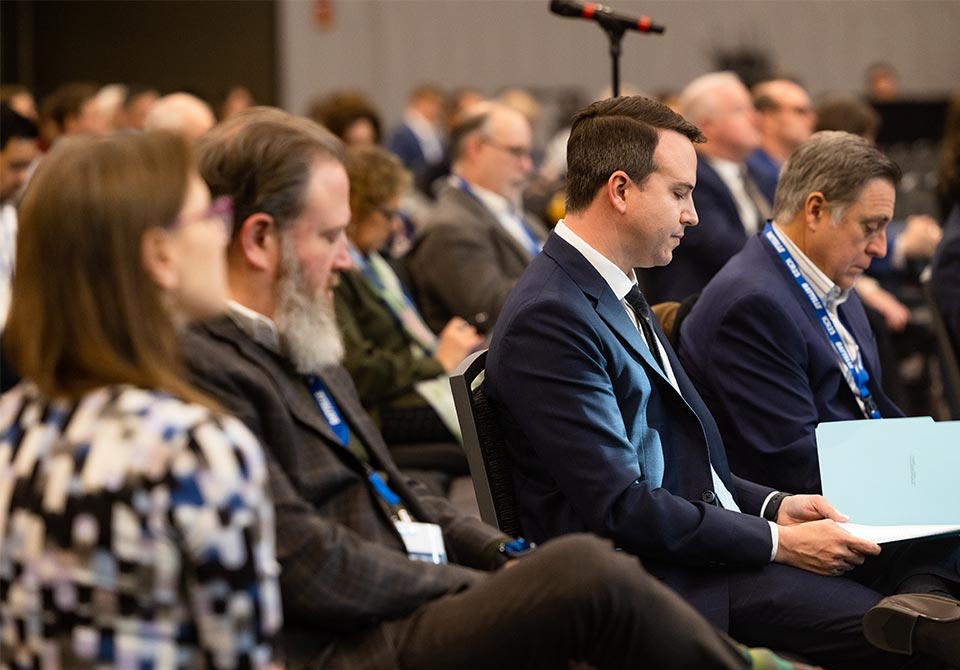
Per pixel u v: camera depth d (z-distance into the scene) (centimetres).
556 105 1487
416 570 258
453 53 1512
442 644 245
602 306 330
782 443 372
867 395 400
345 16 1510
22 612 192
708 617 317
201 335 261
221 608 189
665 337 359
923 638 296
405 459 514
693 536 313
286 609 247
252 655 192
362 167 541
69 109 829
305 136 273
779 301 379
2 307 496
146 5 1512
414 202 941
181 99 702
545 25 1496
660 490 317
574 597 236
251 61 1527
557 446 315
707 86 688
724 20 1470
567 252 335
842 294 395
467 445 330
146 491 186
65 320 195
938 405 722
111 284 195
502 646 241
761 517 347
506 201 665
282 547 245
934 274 502
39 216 196
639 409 329
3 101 536
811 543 323
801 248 393
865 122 717
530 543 318
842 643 319
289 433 261
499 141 654
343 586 249
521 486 334
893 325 713
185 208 201
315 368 274
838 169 382
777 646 326
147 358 196
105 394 194
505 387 324
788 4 1467
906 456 345
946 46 1483
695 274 582
